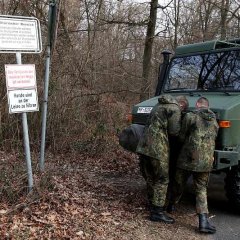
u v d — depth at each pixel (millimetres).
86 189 6895
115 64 12125
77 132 9922
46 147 9523
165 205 6273
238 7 20047
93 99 10656
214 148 5750
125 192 7016
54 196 6020
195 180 5723
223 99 6348
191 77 7340
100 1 12133
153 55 18172
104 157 9555
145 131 5828
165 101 5773
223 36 20844
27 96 5602
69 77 10062
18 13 9789
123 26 13844
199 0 21922
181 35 20312
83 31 11461
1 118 8898
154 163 5715
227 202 7070
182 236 5332
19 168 6426
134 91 12086
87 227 5195
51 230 4922
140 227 5480
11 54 9102
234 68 6797
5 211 5281
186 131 5672
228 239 5328
